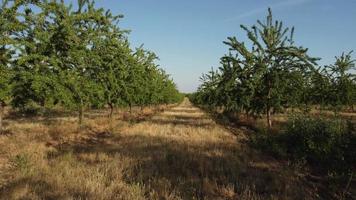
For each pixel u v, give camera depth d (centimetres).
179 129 2117
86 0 1881
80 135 1834
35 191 795
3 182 898
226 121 2972
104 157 1194
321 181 1028
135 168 1050
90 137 1839
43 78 1441
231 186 898
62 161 1102
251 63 2025
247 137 1908
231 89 2161
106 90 2264
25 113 3300
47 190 804
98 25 1998
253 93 2009
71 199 731
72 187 825
